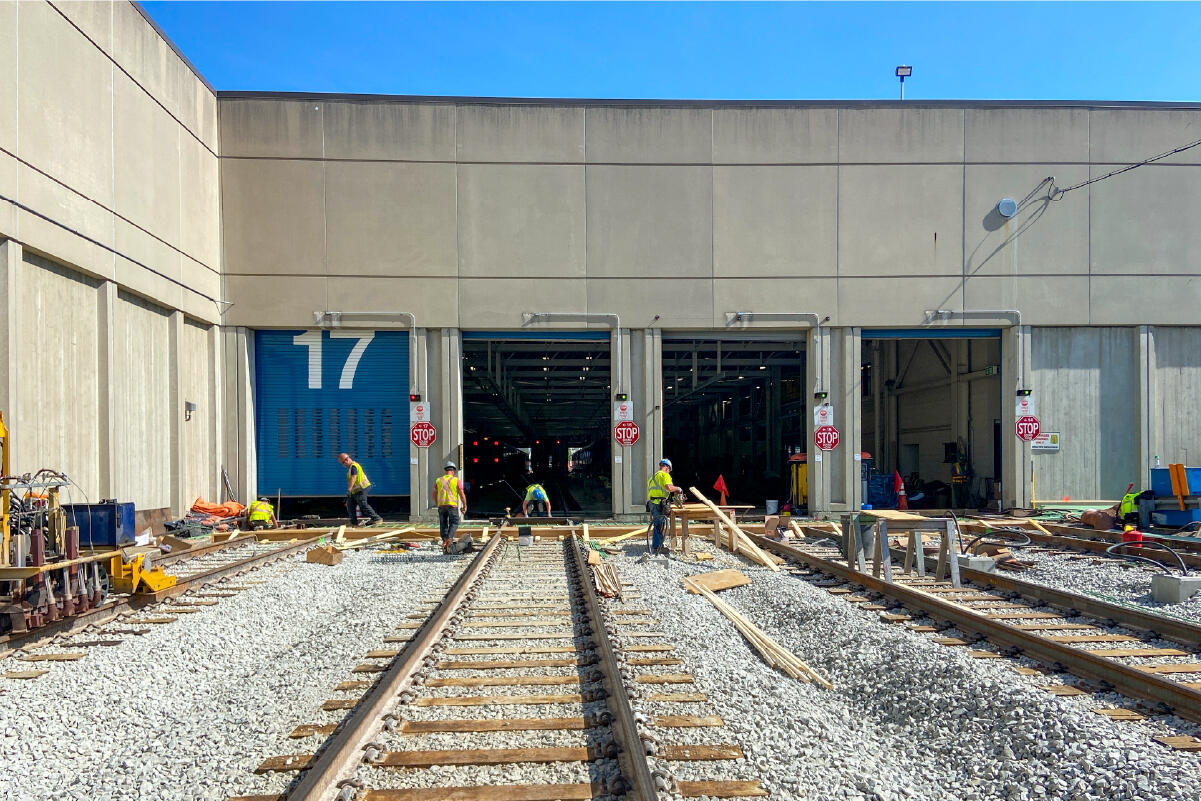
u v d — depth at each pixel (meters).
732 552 12.91
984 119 19.48
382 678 5.09
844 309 19.34
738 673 5.72
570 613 7.81
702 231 19.31
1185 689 4.75
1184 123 19.64
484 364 24.39
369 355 19.14
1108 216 19.53
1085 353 19.58
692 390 30.25
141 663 6.40
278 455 19.05
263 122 18.67
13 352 11.06
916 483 24.41
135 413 14.86
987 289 19.44
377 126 18.91
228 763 4.21
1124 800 3.71
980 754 4.37
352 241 18.84
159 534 15.55
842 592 8.88
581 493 36.47
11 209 11.09
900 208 19.45
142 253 14.81
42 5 11.88
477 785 3.79
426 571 10.93
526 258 19.09
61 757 4.62
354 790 3.65
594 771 3.99
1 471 6.93
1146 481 19.20
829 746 4.41
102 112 13.48
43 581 7.02
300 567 11.55
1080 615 7.76
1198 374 19.59
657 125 19.31
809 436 19.66
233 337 18.61
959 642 6.60
